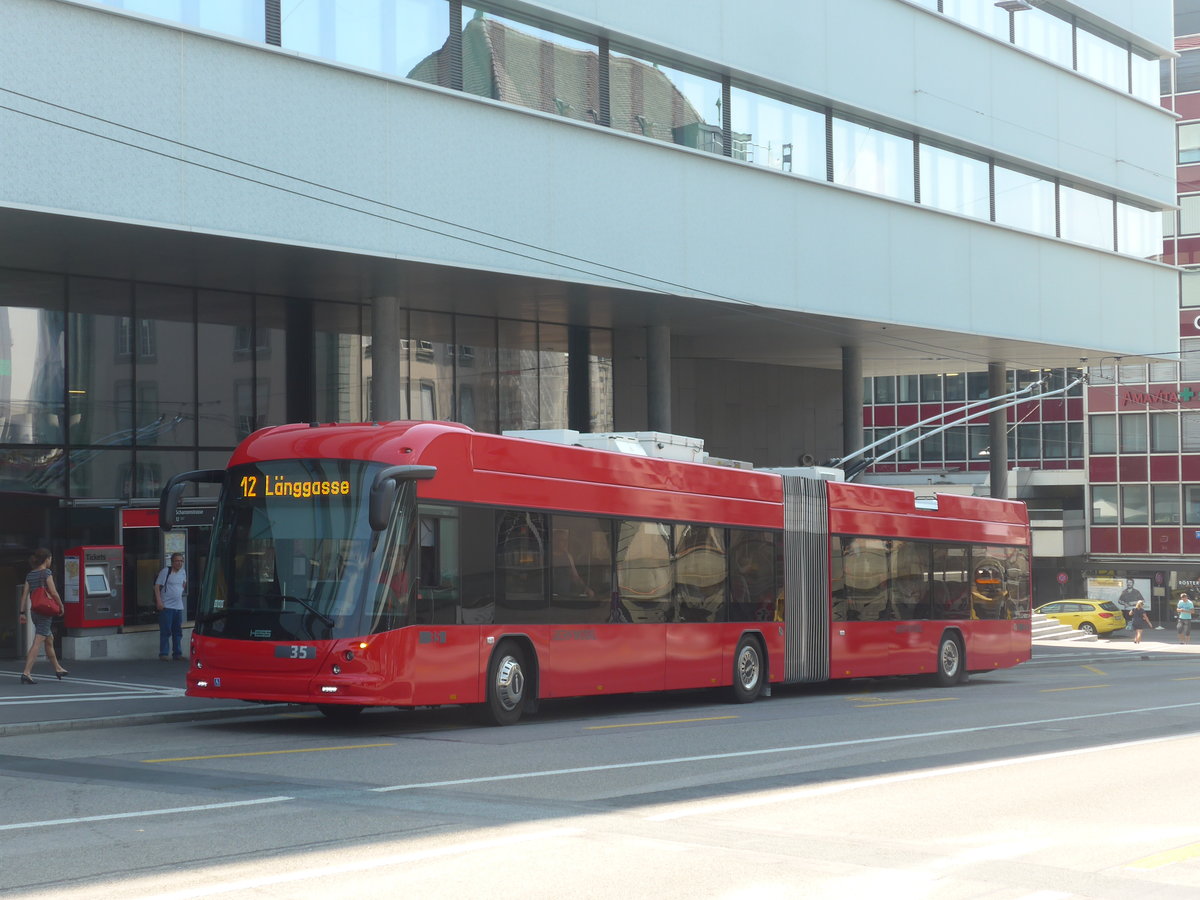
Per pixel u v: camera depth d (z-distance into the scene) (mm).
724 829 9156
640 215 26625
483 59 24094
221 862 7762
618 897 7082
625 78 26719
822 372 40906
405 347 28062
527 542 16562
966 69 34906
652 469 19016
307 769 11812
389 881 7336
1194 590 65062
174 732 15188
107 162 19203
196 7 20188
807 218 30328
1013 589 28531
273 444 15266
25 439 23203
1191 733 17016
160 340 24766
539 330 30547
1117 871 8086
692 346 35062
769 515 21562
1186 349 65688
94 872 7457
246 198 20688
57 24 18703
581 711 18969
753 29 29156
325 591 14508
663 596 18969
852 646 23297
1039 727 17422
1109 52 40469
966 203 35031
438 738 14586
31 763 12133
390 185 22516
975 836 9195
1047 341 37094
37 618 19812
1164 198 42188
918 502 25672
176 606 23969
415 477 14531
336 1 21906
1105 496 67250
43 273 23453
